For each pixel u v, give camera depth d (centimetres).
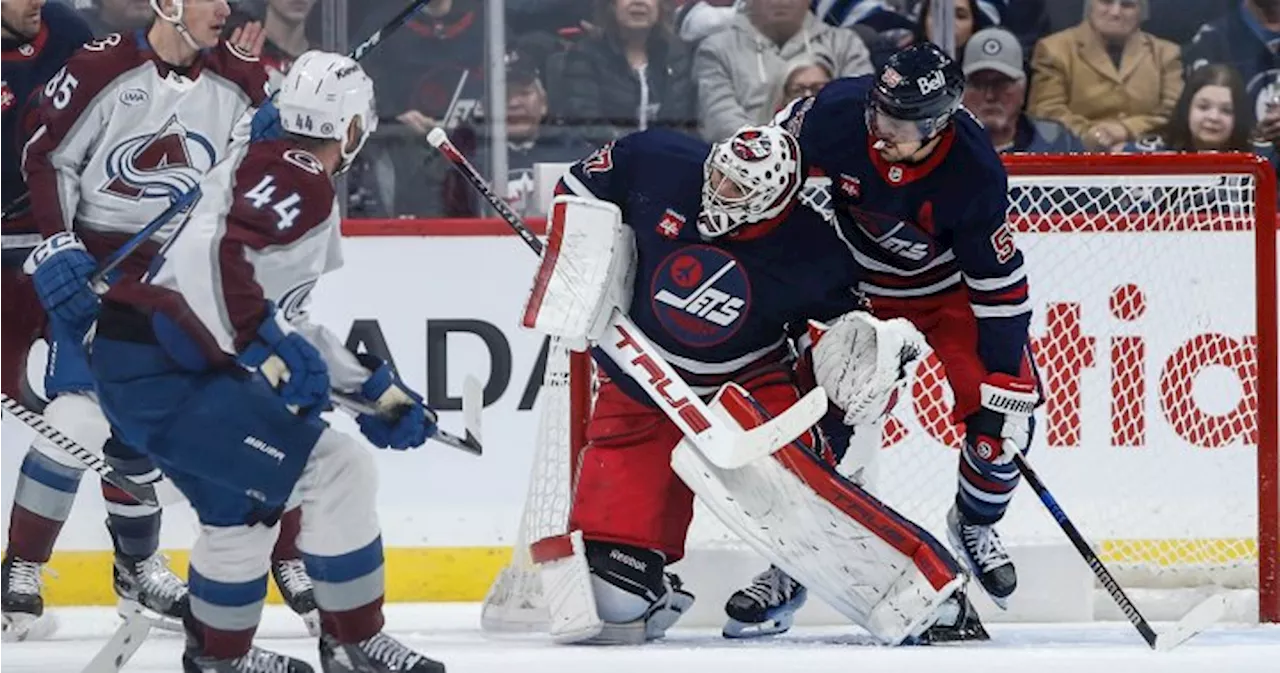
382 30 1572
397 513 1917
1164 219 1850
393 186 1991
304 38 1978
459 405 1922
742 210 1409
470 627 1692
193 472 1187
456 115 1991
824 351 1425
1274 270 1689
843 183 1441
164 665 1405
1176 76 2072
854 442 1666
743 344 1468
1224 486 1875
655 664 1316
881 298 1545
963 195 1411
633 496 1475
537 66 1991
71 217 1655
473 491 1922
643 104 2002
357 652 1230
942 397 1834
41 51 1908
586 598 1459
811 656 1356
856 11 2016
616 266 1459
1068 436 1864
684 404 1412
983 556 1555
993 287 1444
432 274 1920
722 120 2000
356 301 1916
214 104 1702
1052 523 1861
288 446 1191
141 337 1180
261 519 1203
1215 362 1866
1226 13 2064
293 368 1170
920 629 1429
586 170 1484
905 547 1432
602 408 1512
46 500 1636
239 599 1211
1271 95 2070
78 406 1612
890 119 1362
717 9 2002
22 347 1905
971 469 1518
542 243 1498
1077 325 1855
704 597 1652
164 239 1675
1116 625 1681
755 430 1377
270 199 1179
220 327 1171
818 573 1437
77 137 1647
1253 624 1675
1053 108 2072
